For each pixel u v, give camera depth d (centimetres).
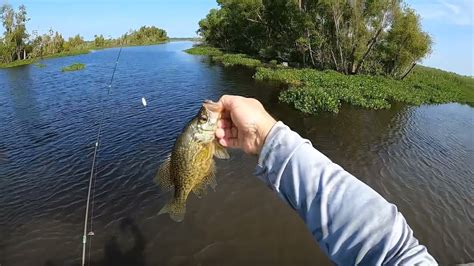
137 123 1872
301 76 3189
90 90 2744
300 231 994
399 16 3447
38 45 6638
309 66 4038
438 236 1030
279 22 4406
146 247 920
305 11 3703
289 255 913
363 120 2111
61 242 932
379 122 2100
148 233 969
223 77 3328
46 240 938
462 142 1850
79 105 2266
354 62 3666
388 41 3594
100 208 1073
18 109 2194
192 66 4100
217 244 941
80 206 1080
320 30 3744
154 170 1307
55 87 2903
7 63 5547
